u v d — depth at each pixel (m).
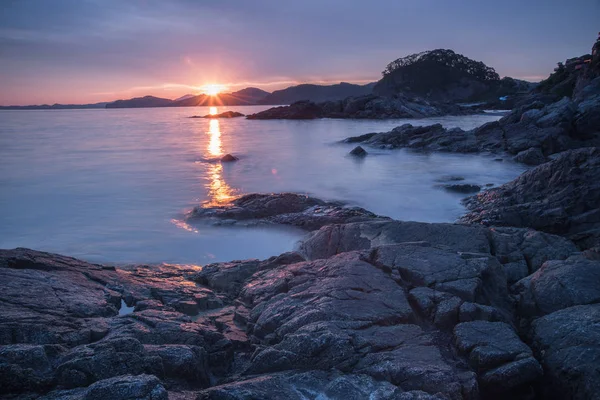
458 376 4.57
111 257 11.72
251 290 7.54
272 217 14.74
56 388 4.26
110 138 49.75
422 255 7.34
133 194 19.86
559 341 5.26
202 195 19.77
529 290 6.79
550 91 90.06
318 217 13.95
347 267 7.15
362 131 60.00
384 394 4.24
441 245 8.27
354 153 33.75
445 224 9.53
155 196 19.47
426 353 4.97
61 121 90.69
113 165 28.61
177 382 4.79
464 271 6.80
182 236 13.46
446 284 6.45
